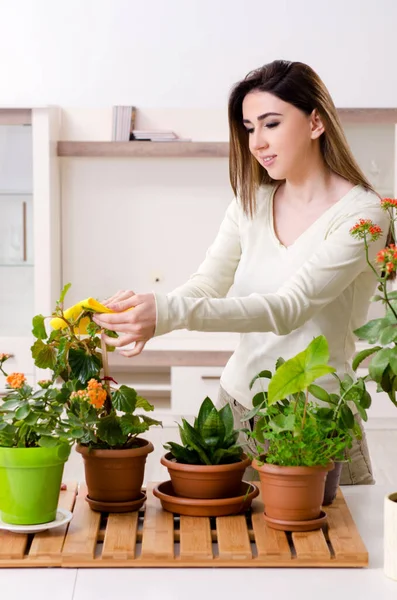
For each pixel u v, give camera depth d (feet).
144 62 17.01
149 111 17.01
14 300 16.46
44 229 16.05
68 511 4.73
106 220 17.08
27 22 16.94
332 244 5.90
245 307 5.47
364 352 4.49
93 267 17.16
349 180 6.32
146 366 17.44
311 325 6.23
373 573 4.14
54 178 16.46
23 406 4.51
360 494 5.51
